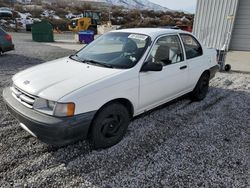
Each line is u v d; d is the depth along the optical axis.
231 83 6.34
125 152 2.94
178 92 4.15
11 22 31.02
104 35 4.16
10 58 9.37
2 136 3.20
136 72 3.14
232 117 4.11
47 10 44.41
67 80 2.79
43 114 2.51
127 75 3.03
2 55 10.02
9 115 3.88
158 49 3.57
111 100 2.88
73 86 2.64
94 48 3.86
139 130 3.52
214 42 12.32
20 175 2.46
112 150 2.98
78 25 25.09
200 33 12.70
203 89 4.92
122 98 3.03
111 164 2.70
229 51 12.14
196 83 4.60
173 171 2.60
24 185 2.32
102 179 2.45
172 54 3.88
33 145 3.02
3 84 5.57
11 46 10.04
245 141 3.29
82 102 2.55
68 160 2.75
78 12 48.66
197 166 2.69
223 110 4.42
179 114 4.18
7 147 2.95
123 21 42.59
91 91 2.63
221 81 6.50
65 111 2.46
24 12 39.41
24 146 2.99
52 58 9.78
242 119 4.03
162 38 3.69
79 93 2.54
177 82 3.98
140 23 36.00
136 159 2.80
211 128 3.66
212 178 2.50
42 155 2.82
